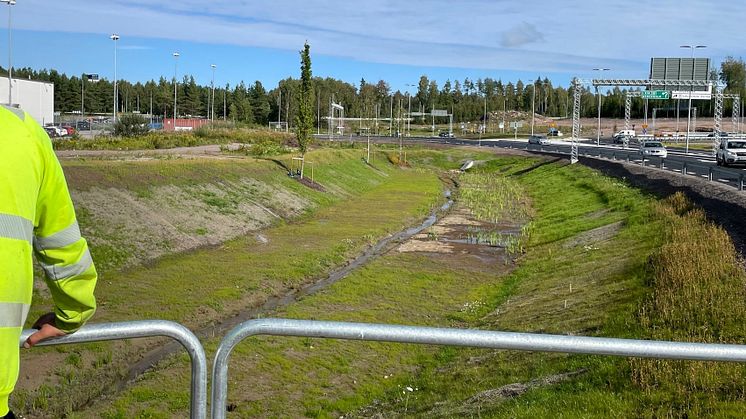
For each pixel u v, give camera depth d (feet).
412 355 47.60
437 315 59.11
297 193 128.57
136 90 424.46
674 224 71.67
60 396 37.96
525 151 248.52
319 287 68.49
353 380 42.91
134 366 43.14
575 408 28.73
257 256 78.33
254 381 41.19
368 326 10.84
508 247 90.84
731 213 73.92
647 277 50.85
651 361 30.32
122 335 10.03
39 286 50.75
